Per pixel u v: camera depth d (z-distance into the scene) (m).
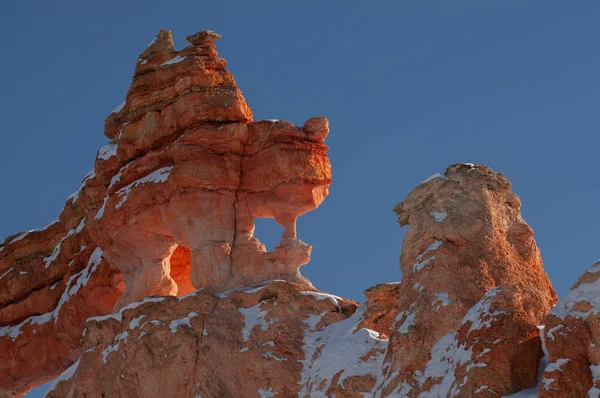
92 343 42.19
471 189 35.59
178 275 49.59
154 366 39.00
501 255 34.72
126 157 46.44
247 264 42.53
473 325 30.98
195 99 43.97
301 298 39.56
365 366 35.84
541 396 28.05
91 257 50.12
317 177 43.12
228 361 38.25
